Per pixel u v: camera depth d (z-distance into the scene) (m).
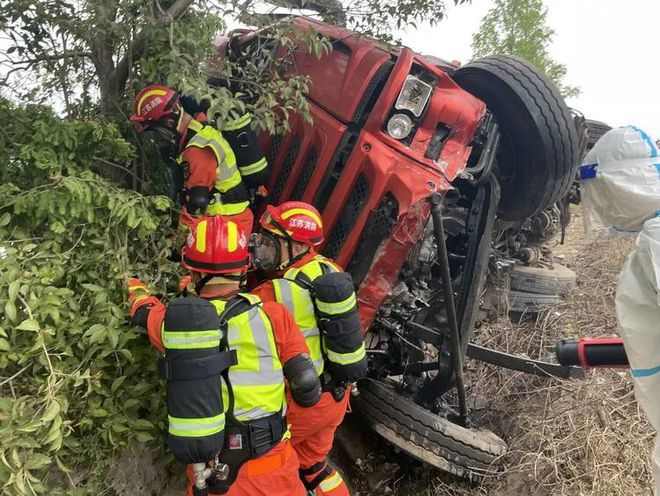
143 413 2.58
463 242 3.81
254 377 2.04
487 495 3.35
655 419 2.00
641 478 3.07
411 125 3.14
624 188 2.08
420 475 3.68
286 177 3.54
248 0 2.96
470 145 3.52
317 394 2.23
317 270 2.59
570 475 3.21
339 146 3.23
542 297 4.77
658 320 1.95
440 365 3.46
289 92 3.05
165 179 3.39
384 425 3.31
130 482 2.50
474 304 3.43
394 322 3.46
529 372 3.67
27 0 2.71
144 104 2.90
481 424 4.02
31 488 1.91
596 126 5.18
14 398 1.98
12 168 2.69
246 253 2.17
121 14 2.87
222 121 2.67
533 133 3.44
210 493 2.05
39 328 1.98
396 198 3.03
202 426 1.85
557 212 4.92
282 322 2.20
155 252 2.77
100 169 3.06
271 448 2.10
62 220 2.36
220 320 2.03
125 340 2.29
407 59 3.15
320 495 2.75
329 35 3.53
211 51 3.15
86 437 2.31
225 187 3.10
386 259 3.06
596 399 3.50
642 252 1.97
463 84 3.69
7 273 2.02
